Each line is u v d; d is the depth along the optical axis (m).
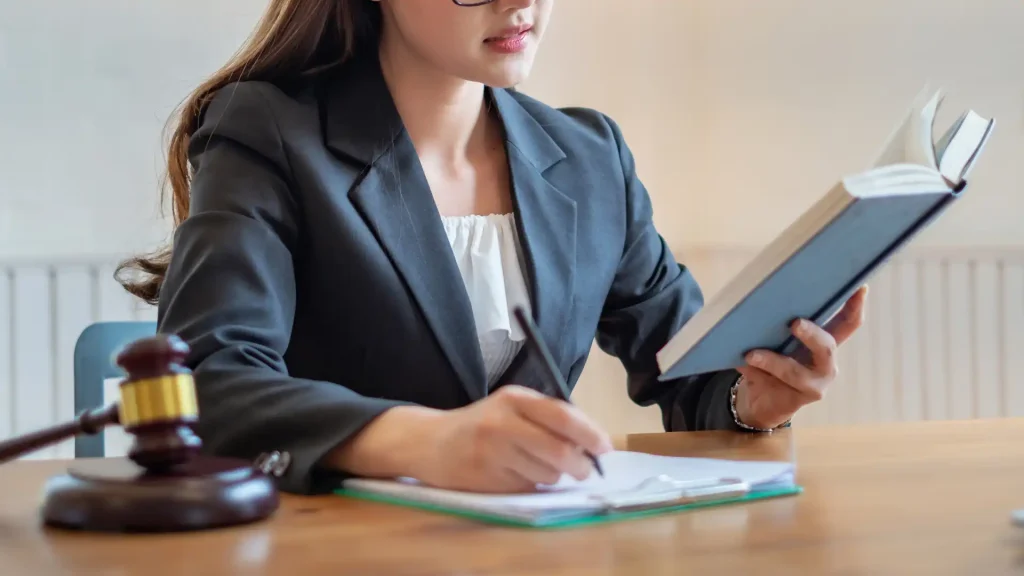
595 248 1.22
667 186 3.58
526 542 0.57
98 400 1.33
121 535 0.60
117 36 2.96
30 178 2.89
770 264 0.82
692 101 3.60
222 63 3.05
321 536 0.59
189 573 0.51
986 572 0.49
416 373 1.06
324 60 1.16
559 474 0.67
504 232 1.17
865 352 3.28
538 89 3.46
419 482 0.73
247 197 1.00
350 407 0.77
